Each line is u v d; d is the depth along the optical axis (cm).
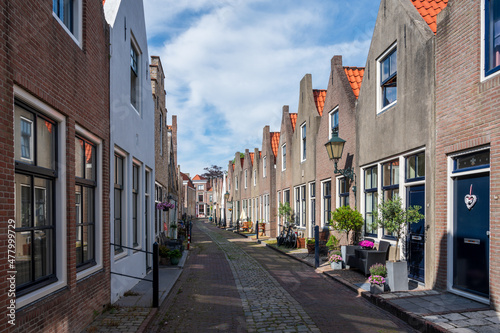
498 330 447
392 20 840
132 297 693
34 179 407
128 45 791
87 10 541
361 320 541
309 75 1619
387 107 876
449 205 641
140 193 918
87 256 561
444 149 649
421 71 715
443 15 659
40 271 418
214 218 5384
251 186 2938
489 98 545
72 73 481
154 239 1128
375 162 938
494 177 532
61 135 455
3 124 325
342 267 984
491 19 561
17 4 350
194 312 604
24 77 361
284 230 1767
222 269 1062
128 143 781
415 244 756
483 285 569
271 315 575
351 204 1088
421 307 554
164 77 1553
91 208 585
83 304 499
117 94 700
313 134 1513
